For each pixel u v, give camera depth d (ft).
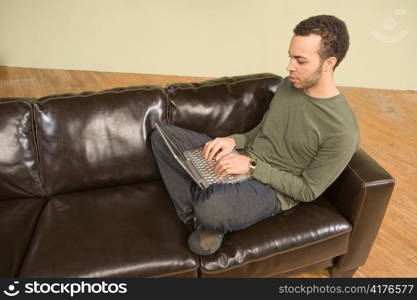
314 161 4.27
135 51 12.70
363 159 4.53
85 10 11.95
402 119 10.27
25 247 3.98
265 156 4.78
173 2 11.83
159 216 4.38
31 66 12.87
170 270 3.81
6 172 4.57
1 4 11.63
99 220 4.28
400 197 6.95
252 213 4.13
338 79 12.67
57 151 4.74
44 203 4.74
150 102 5.00
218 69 13.03
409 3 11.25
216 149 4.57
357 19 11.59
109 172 4.95
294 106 4.46
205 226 3.94
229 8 11.87
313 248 4.33
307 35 3.82
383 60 12.21
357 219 4.39
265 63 12.91
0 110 4.53
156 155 4.87
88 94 4.94
